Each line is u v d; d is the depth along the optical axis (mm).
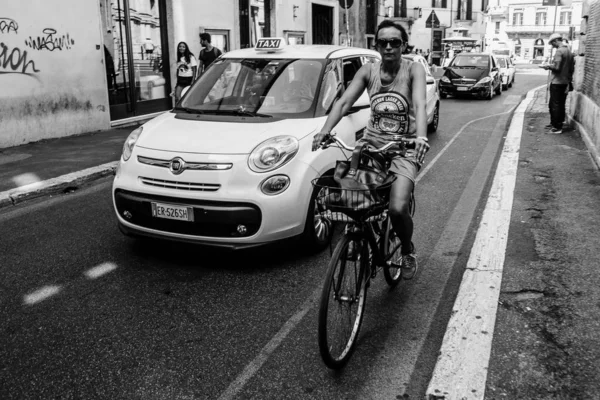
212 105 5727
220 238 4652
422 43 46031
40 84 10227
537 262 4891
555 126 11242
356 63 6590
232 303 4281
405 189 3621
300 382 3293
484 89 19422
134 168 4902
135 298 4383
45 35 10227
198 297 4387
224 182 4594
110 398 3172
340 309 3424
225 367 3453
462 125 13141
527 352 3525
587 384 3207
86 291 4512
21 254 5293
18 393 3221
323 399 3139
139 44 13102
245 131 5012
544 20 70625
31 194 7180
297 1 20453
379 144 3879
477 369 3332
